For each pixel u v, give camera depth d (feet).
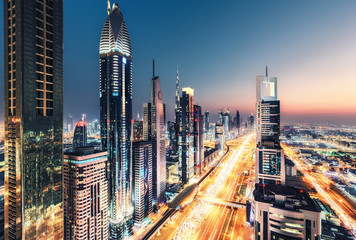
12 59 348.18
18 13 338.75
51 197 384.68
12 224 356.18
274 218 401.49
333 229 600.80
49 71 379.96
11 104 351.87
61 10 403.13
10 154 356.38
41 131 365.40
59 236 401.08
